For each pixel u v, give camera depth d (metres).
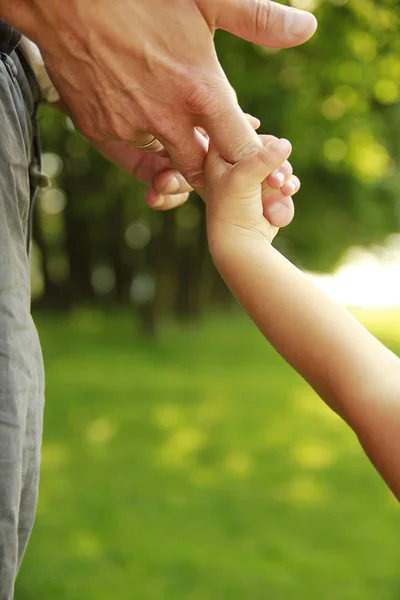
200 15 1.02
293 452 8.42
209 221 0.98
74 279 22.05
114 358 14.84
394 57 7.45
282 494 6.74
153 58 1.03
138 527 5.68
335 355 0.87
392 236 24.08
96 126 1.12
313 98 8.66
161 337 17.03
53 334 18.02
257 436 9.20
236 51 7.84
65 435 9.05
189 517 5.99
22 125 1.11
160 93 1.05
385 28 6.82
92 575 4.67
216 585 4.58
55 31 1.04
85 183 17.22
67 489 6.77
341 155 10.28
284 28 1.02
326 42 7.30
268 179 1.00
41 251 21.64
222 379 13.14
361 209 17.78
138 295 22.44
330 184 17.38
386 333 21.02
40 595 4.34
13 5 1.04
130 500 6.45
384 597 4.46
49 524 5.71
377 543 5.45
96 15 1.02
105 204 16.91
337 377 0.86
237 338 18.75
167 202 1.45
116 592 4.41
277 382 13.09
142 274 22.41
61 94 1.11
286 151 0.97
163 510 6.16
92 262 22.56
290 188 1.01
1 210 1.01
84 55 1.05
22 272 1.04
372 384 0.85
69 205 17.78
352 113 9.11
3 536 0.97
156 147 1.16
